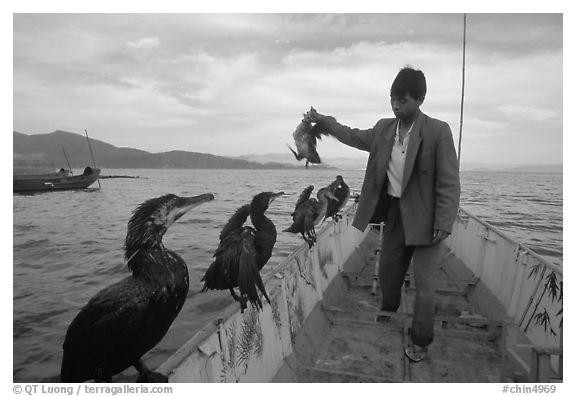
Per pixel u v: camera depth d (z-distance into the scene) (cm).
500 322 365
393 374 330
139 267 197
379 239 804
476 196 4425
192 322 725
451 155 296
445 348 363
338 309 407
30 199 2556
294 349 334
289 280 354
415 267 321
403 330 369
